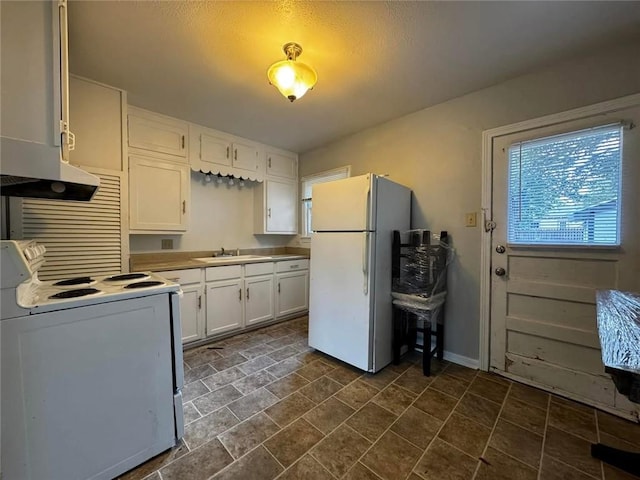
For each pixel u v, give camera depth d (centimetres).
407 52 180
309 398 189
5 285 102
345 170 338
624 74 169
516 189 211
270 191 371
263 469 132
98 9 144
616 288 174
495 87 219
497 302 221
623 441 149
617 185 173
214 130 312
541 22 153
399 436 154
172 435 145
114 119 225
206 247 341
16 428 105
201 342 277
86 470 119
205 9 145
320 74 205
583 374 184
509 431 158
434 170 255
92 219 213
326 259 248
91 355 121
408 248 246
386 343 235
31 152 105
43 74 107
